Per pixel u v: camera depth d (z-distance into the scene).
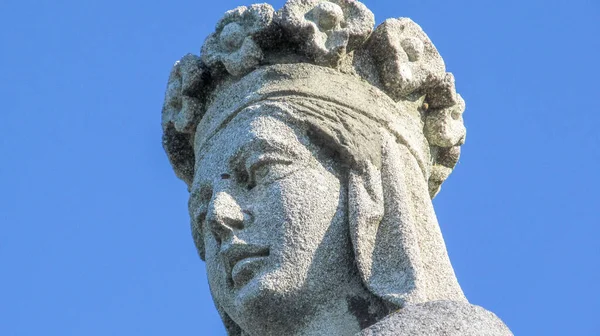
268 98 21.06
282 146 20.42
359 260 19.64
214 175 20.80
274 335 19.78
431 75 21.78
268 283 19.55
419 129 21.80
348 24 21.56
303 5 21.67
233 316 20.12
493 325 18.69
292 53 21.59
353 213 19.94
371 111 21.06
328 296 19.70
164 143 22.69
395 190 20.22
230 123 21.14
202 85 22.06
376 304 19.48
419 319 18.52
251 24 21.73
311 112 20.70
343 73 21.50
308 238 19.86
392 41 21.58
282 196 20.08
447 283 19.80
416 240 19.73
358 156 20.38
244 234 20.05
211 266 20.47
